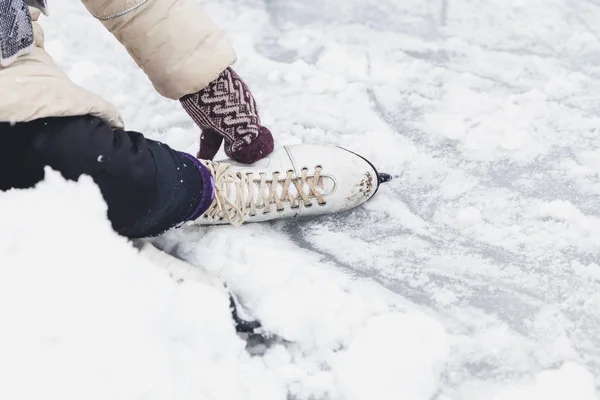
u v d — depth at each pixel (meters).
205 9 2.26
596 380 1.16
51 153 1.10
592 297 1.29
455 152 1.68
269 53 2.07
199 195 1.30
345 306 1.24
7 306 1.02
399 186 1.60
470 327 1.25
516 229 1.46
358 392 1.12
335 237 1.46
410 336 1.19
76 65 1.98
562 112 1.78
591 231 1.43
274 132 1.76
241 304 1.27
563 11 2.17
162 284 1.16
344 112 1.82
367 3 2.24
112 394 1.00
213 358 1.14
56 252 1.07
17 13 1.09
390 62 2.01
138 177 1.17
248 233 1.44
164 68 1.36
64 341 1.01
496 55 2.01
